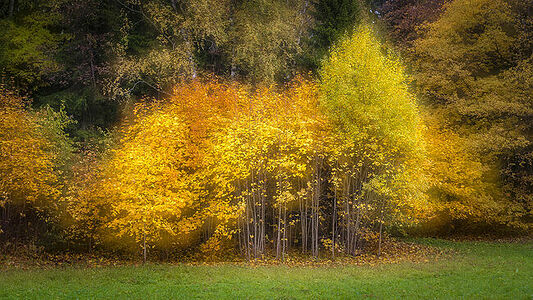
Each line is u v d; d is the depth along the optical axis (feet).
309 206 79.15
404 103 69.41
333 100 70.18
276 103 75.05
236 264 68.18
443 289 42.86
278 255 72.54
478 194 87.97
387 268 60.44
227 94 77.30
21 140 67.97
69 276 52.90
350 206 79.71
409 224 82.53
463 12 97.35
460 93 98.02
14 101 73.31
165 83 99.14
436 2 125.90
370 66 70.64
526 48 93.40
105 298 40.27
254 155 66.54
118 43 95.35
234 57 100.27
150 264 65.72
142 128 69.77
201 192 71.20
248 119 69.97
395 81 70.44
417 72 104.78
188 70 90.48
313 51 101.45
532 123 84.58
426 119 86.58
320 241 80.12
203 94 75.97
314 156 74.54
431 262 64.95
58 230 76.74
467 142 82.79
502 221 87.35
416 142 69.36
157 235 68.49
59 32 104.83
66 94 95.30
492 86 89.30
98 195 69.21
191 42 96.43
